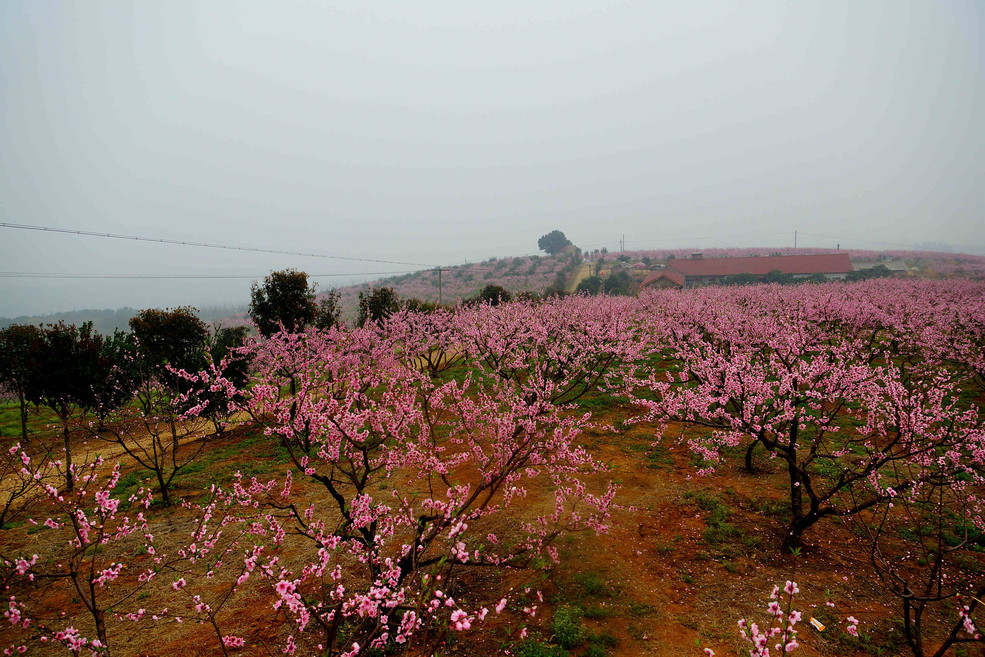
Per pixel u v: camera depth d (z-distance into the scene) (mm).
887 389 7734
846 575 7047
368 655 5691
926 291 31359
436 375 22297
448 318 24250
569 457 8102
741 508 9188
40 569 8125
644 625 6172
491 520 9078
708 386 9672
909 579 6832
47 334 13328
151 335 16031
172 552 8547
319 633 6289
